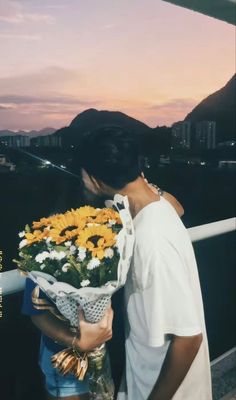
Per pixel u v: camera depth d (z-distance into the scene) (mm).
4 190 76062
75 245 1133
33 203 65188
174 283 1161
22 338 8141
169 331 1188
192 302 1178
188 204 61625
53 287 1118
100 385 1357
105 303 1173
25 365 6105
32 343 7816
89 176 1250
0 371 6305
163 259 1158
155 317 1179
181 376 1209
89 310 1165
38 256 1099
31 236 1173
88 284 1129
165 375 1215
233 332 2809
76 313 1197
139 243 1172
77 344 1211
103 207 1337
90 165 1218
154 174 72750
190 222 53625
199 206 61750
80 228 1146
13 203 65812
